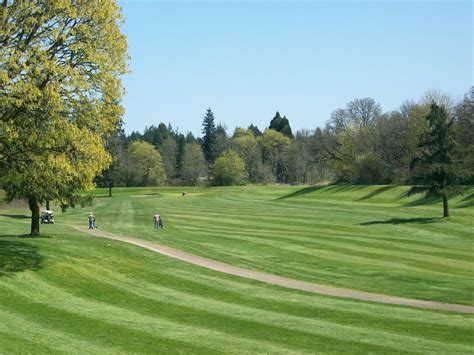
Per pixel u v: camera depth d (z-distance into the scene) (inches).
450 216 2578.7
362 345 687.1
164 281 1128.2
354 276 1243.8
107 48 1111.0
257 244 1747.0
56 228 2182.6
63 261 1168.8
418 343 699.4
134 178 7485.2
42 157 1059.3
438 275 1256.2
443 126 2536.9
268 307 920.9
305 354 645.3
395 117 5137.8
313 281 1187.3
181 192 6284.5
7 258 1122.0
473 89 4126.5
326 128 5728.3
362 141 5290.4
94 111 1089.4
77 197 1733.5
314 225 2445.9
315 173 7426.2
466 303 967.6
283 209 3604.8
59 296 938.7
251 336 726.5
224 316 845.8
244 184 7342.5
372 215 2925.7
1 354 593.6
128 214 3243.1
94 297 962.1
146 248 1499.8
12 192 1587.1
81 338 688.4
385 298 1013.8
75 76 1018.7
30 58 994.7
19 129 1026.1
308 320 825.5
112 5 1092.5
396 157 4936.0
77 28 1074.7
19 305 854.5
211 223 2578.7
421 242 1852.9
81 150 1070.4
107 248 1392.7
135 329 748.0
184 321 810.8
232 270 1296.8
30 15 1017.5
